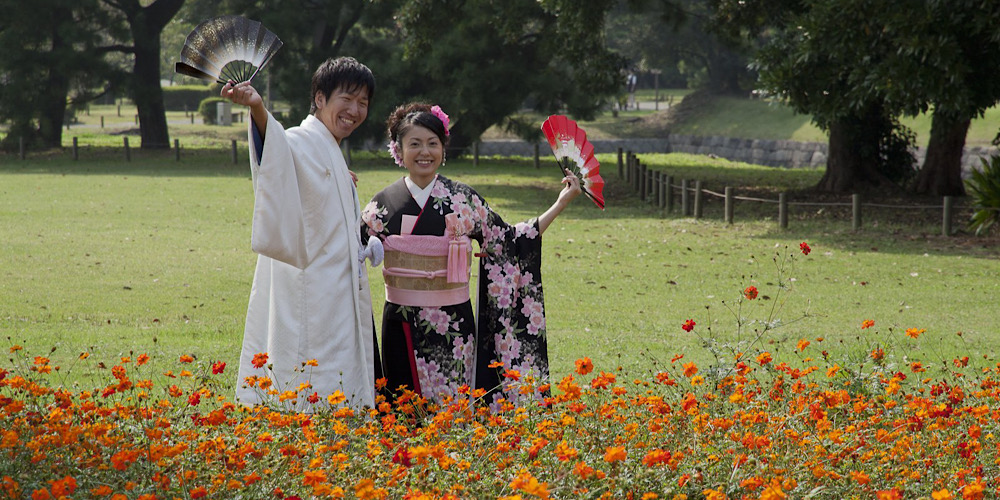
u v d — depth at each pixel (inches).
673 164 1216.8
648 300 331.6
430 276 158.1
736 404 149.4
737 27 745.6
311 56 1093.8
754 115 1534.2
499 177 924.0
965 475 116.3
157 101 1154.7
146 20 1150.3
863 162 773.9
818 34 512.4
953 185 730.8
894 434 130.0
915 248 467.2
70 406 124.9
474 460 119.8
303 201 140.9
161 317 289.3
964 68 462.9
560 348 251.6
